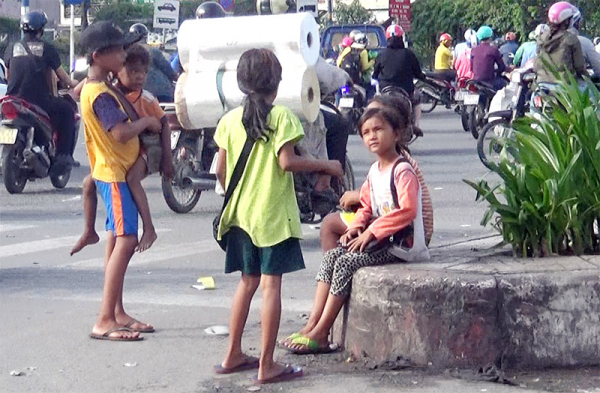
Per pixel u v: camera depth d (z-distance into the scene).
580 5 41.00
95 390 6.44
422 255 6.96
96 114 7.34
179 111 10.79
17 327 7.87
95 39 7.38
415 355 6.54
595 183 7.15
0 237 11.68
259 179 6.33
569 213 7.03
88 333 7.68
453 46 48.19
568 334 6.48
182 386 6.48
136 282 9.30
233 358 6.70
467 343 6.44
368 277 6.68
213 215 13.06
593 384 6.27
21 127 14.64
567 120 7.23
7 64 14.82
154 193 15.03
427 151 20.05
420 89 29.48
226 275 9.62
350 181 11.96
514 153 7.24
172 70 14.37
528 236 7.14
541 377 6.38
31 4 58.81
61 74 14.93
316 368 6.72
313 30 9.88
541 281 6.44
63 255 10.63
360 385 6.34
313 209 10.19
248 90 6.30
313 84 9.80
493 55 21.66
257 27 10.10
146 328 7.69
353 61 24.08
